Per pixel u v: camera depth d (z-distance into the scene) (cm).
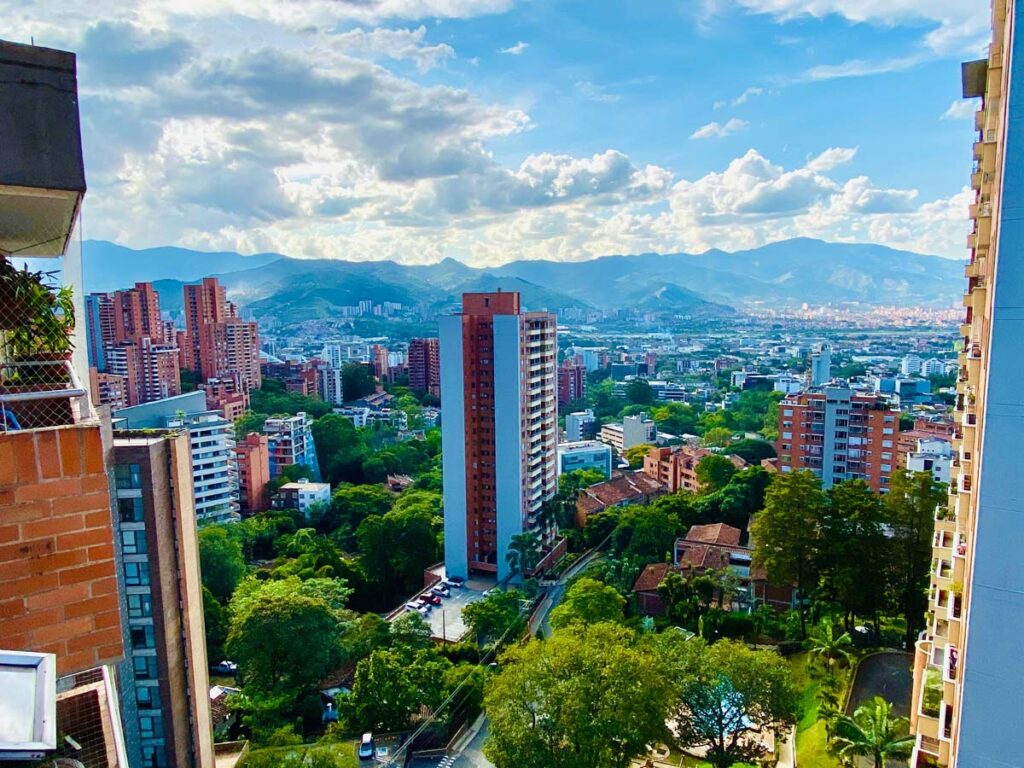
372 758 4281
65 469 966
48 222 1092
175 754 3584
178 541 3659
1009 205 1563
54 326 1087
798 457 8988
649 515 7512
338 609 6097
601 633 4056
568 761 3347
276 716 4709
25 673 749
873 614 5347
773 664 3838
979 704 1708
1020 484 1614
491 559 7619
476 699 4859
